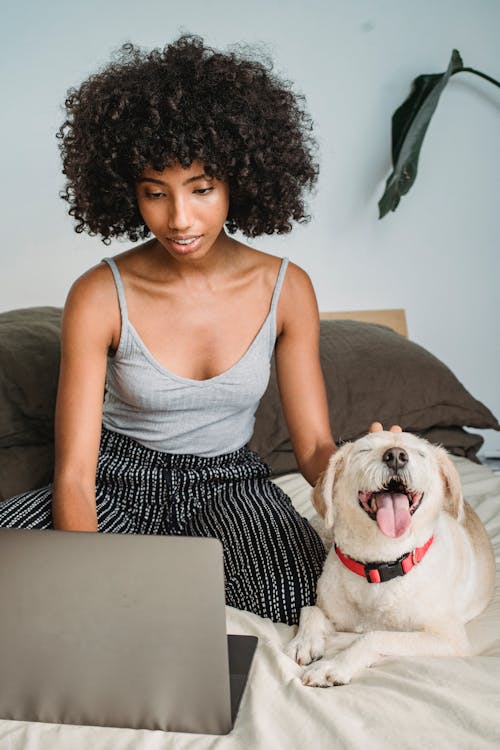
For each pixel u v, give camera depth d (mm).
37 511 1645
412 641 1401
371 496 1494
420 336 3646
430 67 3502
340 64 3467
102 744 1131
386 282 3602
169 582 1129
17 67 3322
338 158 3506
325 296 3582
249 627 1531
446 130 3559
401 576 1489
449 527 1657
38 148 3355
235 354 1745
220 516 1723
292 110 1763
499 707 1147
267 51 3430
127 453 1783
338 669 1300
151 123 1493
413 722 1118
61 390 1657
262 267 1787
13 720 1209
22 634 1176
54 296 3424
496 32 3512
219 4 3391
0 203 3371
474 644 1516
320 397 1862
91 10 3334
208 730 1155
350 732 1094
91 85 1646
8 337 2555
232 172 1606
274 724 1155
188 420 1750
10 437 2396
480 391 3703
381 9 3455
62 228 3395
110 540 1133
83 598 1151
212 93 1557
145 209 1553
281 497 1854
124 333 1681
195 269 1699
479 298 3648
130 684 1162
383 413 2684
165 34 3375
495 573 1799
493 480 2408
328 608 1567
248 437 1880
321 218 3531
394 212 3561
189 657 1144
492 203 3607
